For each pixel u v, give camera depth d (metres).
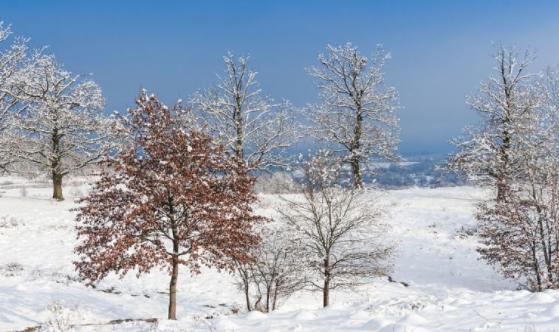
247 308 18.98
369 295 20.97
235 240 14.86
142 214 14.37
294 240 18.81
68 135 38.25
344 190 19.53
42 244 26.70
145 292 20.81
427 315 10.68
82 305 17.39
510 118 35.25
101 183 14.94
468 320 9.78
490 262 21.83
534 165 20.61
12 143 36.31
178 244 15.20
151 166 14.70
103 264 14.13
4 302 16.42
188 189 14.16
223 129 37.34
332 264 19.27
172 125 15.19
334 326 10.27
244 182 15.20
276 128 38.28
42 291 18.64
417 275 24.27
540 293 11.89
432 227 32.16
